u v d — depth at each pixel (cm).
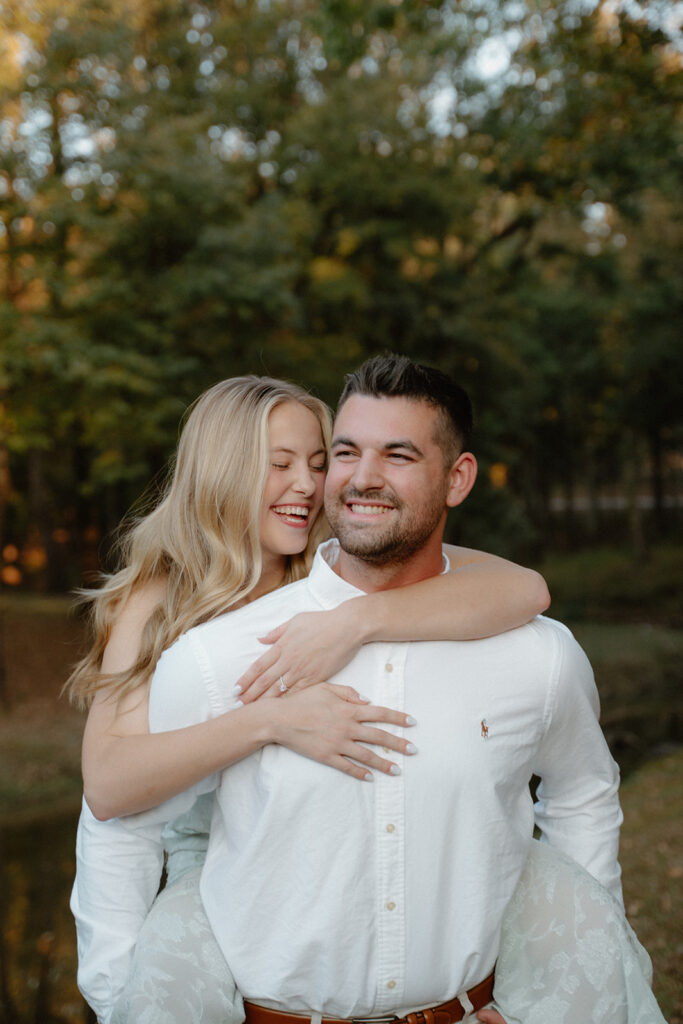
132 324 1238
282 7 1597
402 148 1606
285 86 1677
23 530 2103
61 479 2089
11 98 1178
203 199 1266
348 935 153
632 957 171
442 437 166
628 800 636
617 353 2461
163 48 1566
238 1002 164
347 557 175
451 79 1377
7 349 1168
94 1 1247
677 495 3159
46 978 497
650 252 2225
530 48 884
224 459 213
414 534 165
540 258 1958
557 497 3909
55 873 714
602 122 1105
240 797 164
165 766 162
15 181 1245
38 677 1360
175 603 207
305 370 1518
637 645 1712
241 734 157
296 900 154
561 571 2655
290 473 221
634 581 2462
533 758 173
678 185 1259
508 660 168
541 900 174
